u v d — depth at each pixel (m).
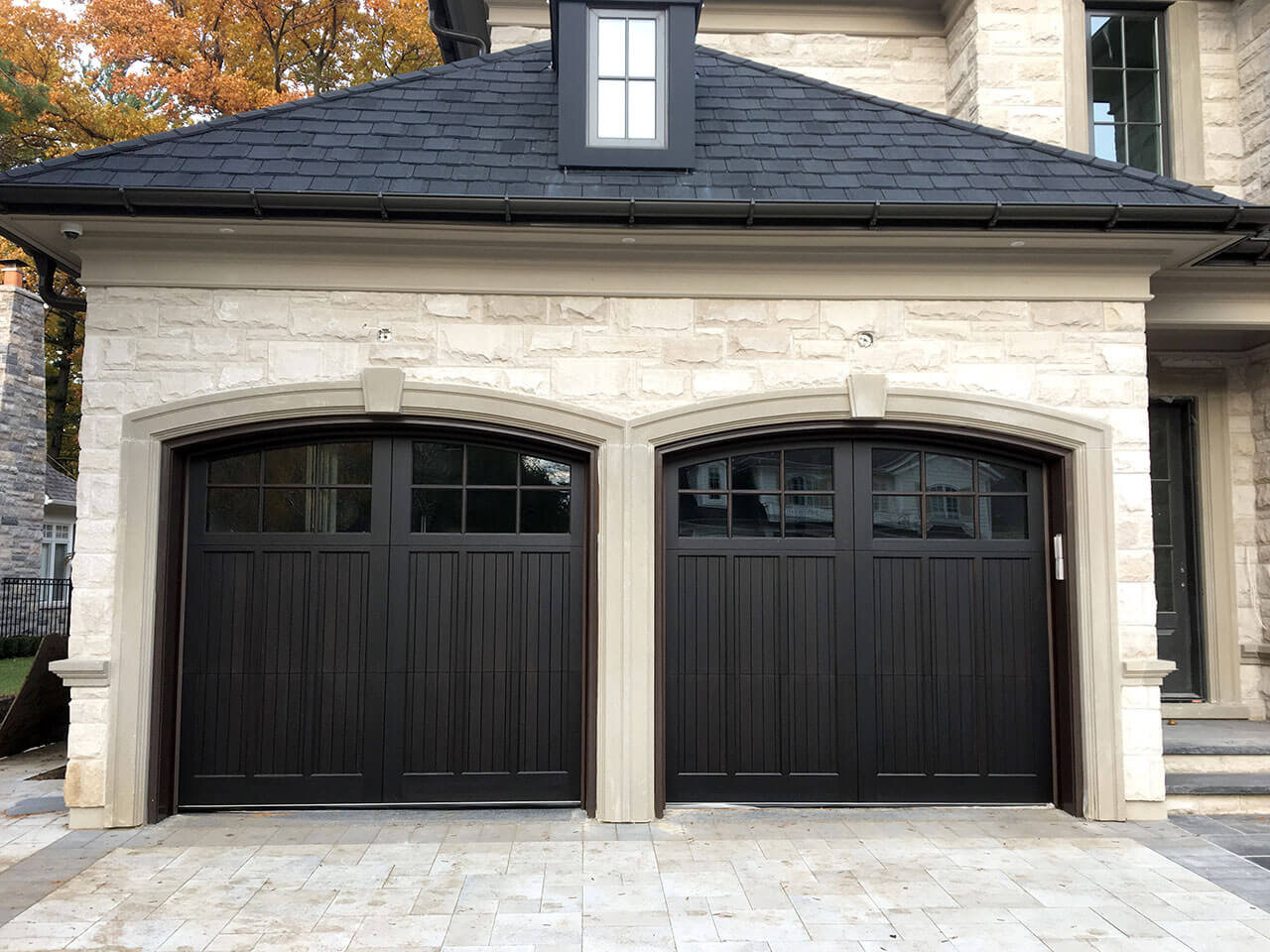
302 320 6.42
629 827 6.10
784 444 6.74
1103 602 6.48
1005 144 7.12
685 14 6.85
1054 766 6.63
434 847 5.69
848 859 5.53
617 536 6.40
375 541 6.55
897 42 9.56
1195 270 7.12
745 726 6.57
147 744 6.13
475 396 6.42
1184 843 5.87
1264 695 8.45
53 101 19.28
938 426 6.62
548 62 7.92
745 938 4.42
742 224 6.23
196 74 19.83
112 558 6.16
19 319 18.41
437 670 6.50
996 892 5.01
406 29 21.02
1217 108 8.98
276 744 6.41
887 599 6.70
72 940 4.37
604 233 6.29
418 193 6.11
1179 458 8.88
